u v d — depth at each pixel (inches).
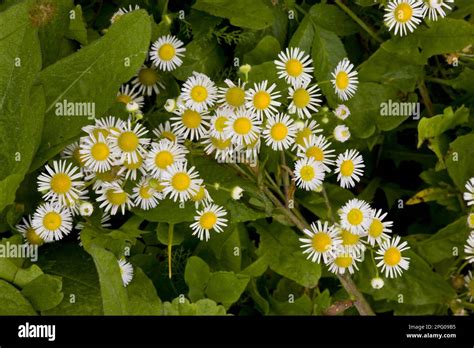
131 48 17.3
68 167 17.1
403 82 19.0
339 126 17.9
